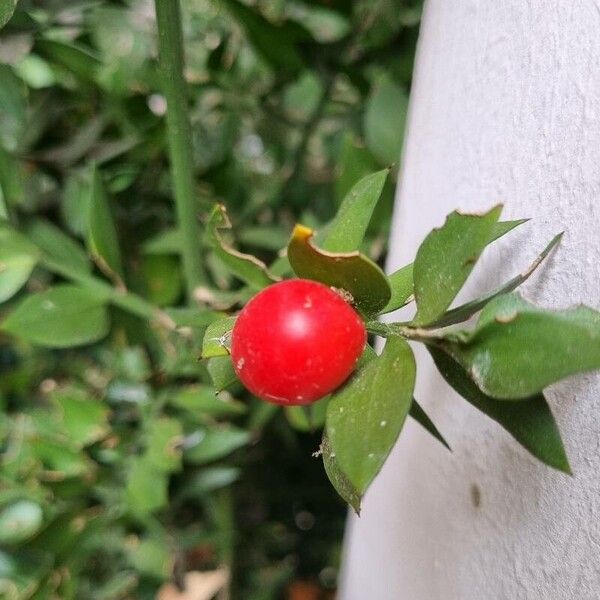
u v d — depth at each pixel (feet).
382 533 0.41
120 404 0.45
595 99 0.18
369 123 0.46
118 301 0.41
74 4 0.39
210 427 0.44
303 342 0.17
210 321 0.33
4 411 0.46
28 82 0.45
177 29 0.32
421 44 0.39
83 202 0.45
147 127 0.44
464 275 0.17
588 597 0.17
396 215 0.43
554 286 0.19
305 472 0.62
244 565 0.59
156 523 0.45
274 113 0.58
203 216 0.49
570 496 0.18
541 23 0.21
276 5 0.58
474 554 0.25
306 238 0.18
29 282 0.50
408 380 0.17
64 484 0.40
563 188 0.19
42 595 0.38
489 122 0.25
